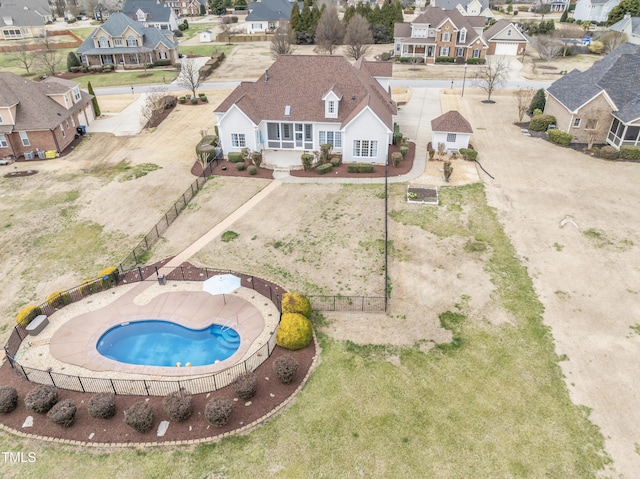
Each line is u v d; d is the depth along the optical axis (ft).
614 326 79.71
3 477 57.77
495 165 144.36
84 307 86.84
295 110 144.87
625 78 154.61
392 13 351.87
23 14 396.78
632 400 66.03
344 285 91.81
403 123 185.57
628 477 56.08
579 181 132.26
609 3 394.73
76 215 122.01
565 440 60.64
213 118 198.49
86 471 58.29
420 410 65.16
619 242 103.30
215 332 80.89
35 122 157.28
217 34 396.37
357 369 72.08
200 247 105.40
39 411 64.85
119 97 235.61
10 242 110.32
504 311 83.92
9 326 83.25
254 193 128.98
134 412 62.18
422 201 122.31
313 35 351.46
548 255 99.60
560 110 168.04
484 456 58.85
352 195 126.62
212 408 62.13
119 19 296.10
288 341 74.79
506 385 68.95
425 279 93.04
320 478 56.70
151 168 149.18
